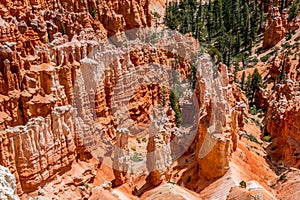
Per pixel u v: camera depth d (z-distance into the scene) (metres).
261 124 69.69
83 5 61.28
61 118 41.34
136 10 71.75
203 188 41.81
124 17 70.50
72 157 43.28
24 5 49.88
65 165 42.12
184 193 40.16
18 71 39.66
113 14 67.06
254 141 57.00
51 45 46.19
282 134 53.81
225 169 41.53
